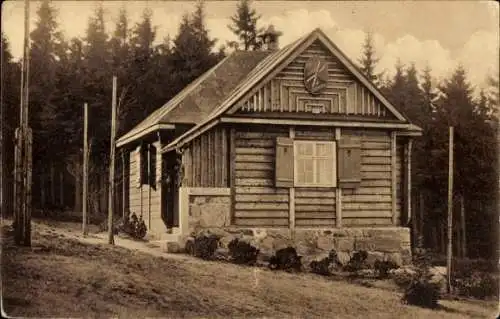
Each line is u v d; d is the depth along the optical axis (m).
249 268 16.17
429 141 21.66
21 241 15.34
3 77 17.61
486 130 20.28
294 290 14.59
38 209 21.33
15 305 12.12
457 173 20.64
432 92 21.05
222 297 13.48
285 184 18.52
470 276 17.05
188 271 15.09
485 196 20.38
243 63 21.84
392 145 19.45
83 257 15.16
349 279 16.52
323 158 18.92
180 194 17.84
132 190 24.03
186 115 20.09
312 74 18.91
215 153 18.36
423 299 14.66
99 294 12.83
